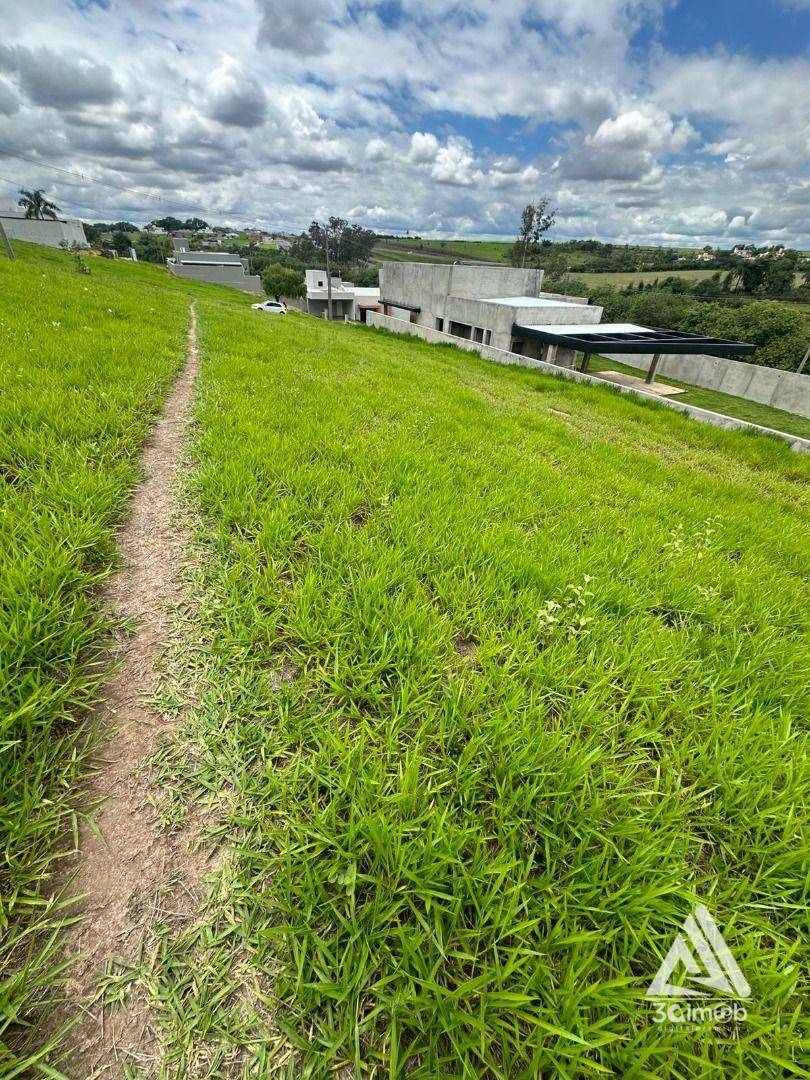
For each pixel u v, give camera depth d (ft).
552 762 5.51
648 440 31.99
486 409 27.17
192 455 12.91
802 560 14.10
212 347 27.99
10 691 5.27
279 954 3.97
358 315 158.71
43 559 7.16
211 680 6.36
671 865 4.76
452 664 7.11
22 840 4.38
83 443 11.44
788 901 4.82
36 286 33.47
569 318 75.92
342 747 5.43
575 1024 3.57
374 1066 3.46
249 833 4.79
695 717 6.75
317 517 10.74
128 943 3.93
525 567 9.64
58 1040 3.39
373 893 4.43
